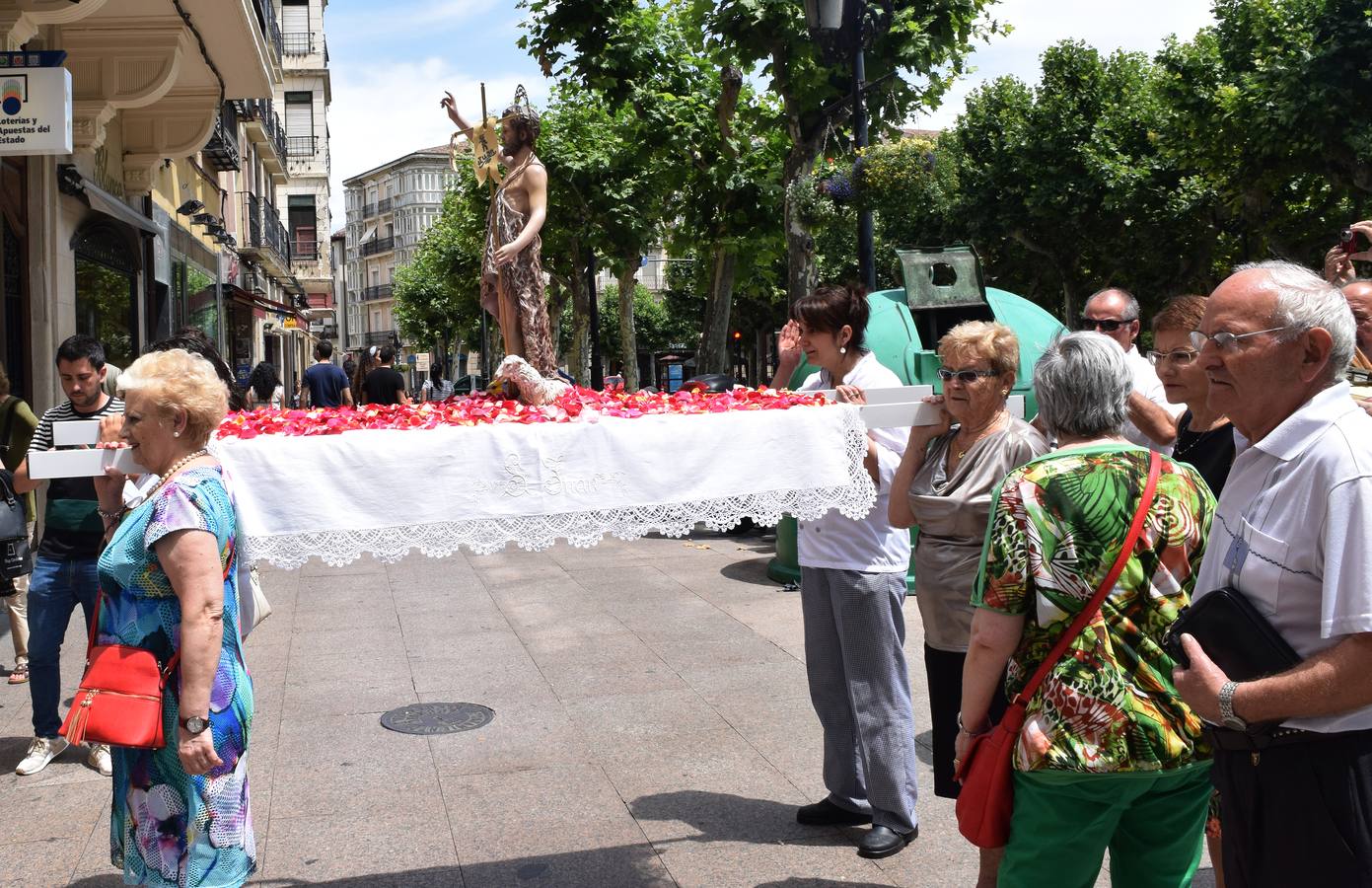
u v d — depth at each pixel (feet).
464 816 13.08
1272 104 55.83
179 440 8.52
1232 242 88.22
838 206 28.50
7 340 33.83
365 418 10.39
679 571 29.25
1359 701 5.63
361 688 18.62
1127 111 88.33
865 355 12.89
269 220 102.22
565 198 65.00
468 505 9.50
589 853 11.98
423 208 297.12
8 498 16.65
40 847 12.40
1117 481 7.50
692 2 36.11
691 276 69.10
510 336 17.31
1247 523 6.29
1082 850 7.63
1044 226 92.99
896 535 12.12
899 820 11.96
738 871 11.48
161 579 8.32
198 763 8.04
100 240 42.78
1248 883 6.28
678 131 49.01
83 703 8.05
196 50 41.83
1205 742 7.35
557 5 41.81
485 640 21.89
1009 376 9.96
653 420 10.16
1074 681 7.41
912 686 17.92
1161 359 10.96
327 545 9.11
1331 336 6.08
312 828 12.79
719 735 15.83
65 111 22.93
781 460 10.52
